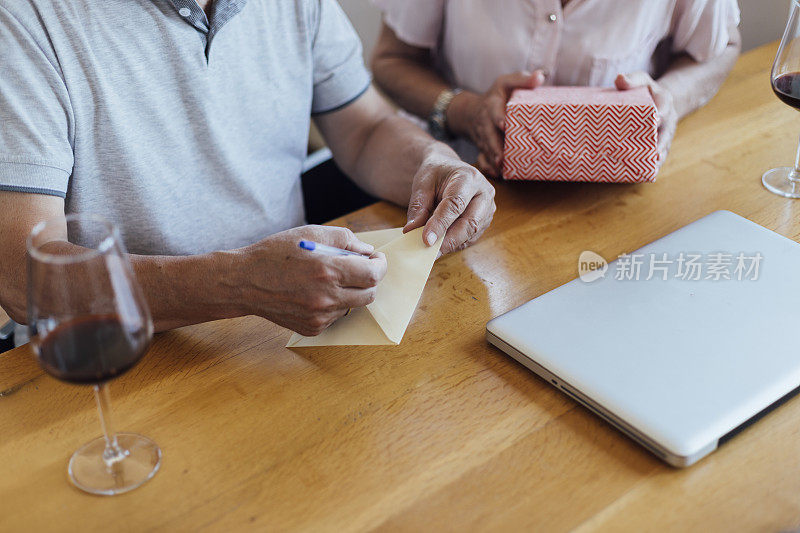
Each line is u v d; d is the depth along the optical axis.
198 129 1.11
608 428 0.72
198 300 0.83
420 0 1.50
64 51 0.94
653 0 1.35
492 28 1.43
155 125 1.06
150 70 1.03
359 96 1.31
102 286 0.58
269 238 0.84
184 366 0.82
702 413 0.69
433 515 0.64
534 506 0.64
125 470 0.69
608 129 1.08
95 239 0.94
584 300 0.85
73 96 0.97
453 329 0.87
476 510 0.64
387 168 1.21
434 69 1.59
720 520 0.62
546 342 0.79
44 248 0.85
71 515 0.65
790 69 1.00
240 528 0.63
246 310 0.84
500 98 1.22
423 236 0.92
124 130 1.03
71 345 0.59
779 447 0.68
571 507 0.64
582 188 1.15
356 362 0.82
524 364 0.80
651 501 0.64
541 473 0.67
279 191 1.27
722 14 1.34
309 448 0.71
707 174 1.15
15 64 0.90
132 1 0.99
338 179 1.53
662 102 1.17
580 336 0.79
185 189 1.13
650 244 0.95
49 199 0.92
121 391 0.79
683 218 1.05
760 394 0.70
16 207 0.89
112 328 0.59
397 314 0.85
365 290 0.83
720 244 0.93
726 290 0.84
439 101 1.42
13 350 0.86
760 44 1.80
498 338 0.82
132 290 0.60
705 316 0.81
